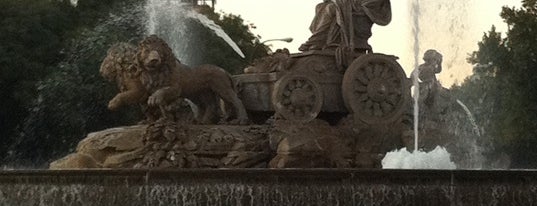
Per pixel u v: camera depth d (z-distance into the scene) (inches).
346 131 898.7
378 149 909.8
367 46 938.1
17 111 2208.4
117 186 738.8
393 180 747.4
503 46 2532.0
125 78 880.9
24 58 2210.9
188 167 831.1
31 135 2153.1
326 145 867.4
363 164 888.3
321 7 944.9
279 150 851.4
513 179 769.6
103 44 2117.4
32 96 2155.5
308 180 738.8
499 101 2442.2
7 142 2212.1
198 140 850.1
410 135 920.3
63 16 2297.0
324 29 937.5
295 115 896.3
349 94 908.6
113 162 833.5
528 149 2490.2
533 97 2493.8
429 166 891.4
